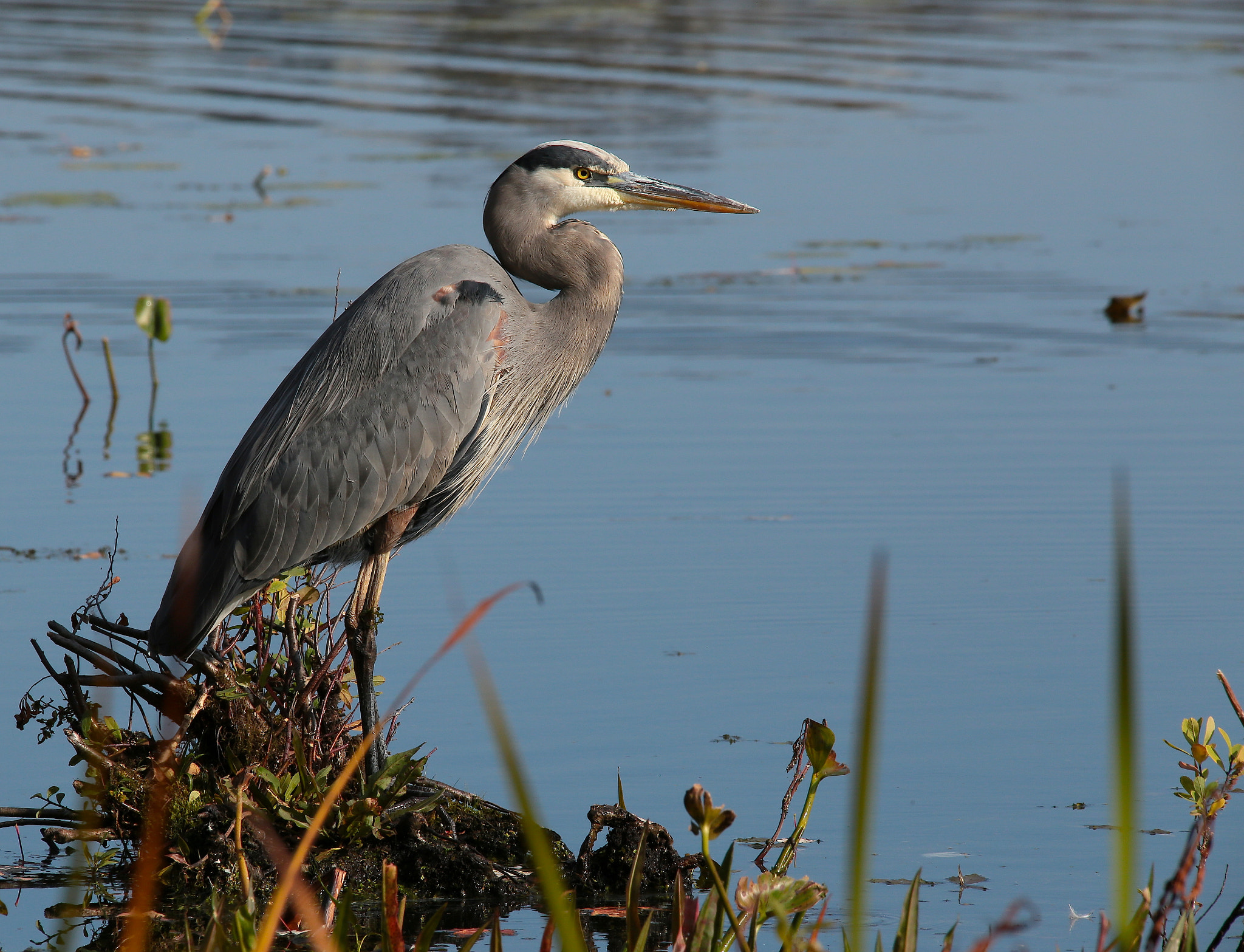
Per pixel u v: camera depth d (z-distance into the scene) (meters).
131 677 7.99
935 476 14.02
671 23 39.66
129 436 15.40
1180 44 37.50
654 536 12.59
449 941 7.03
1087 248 22.86
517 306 9.14
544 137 28.09
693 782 8.41
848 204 25.14
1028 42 37.75
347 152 27.44
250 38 37.38
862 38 37.94
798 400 16.55
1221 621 10.63
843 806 8.16
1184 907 5.46
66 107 30.59
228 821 7.71
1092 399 16.47
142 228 23.02
